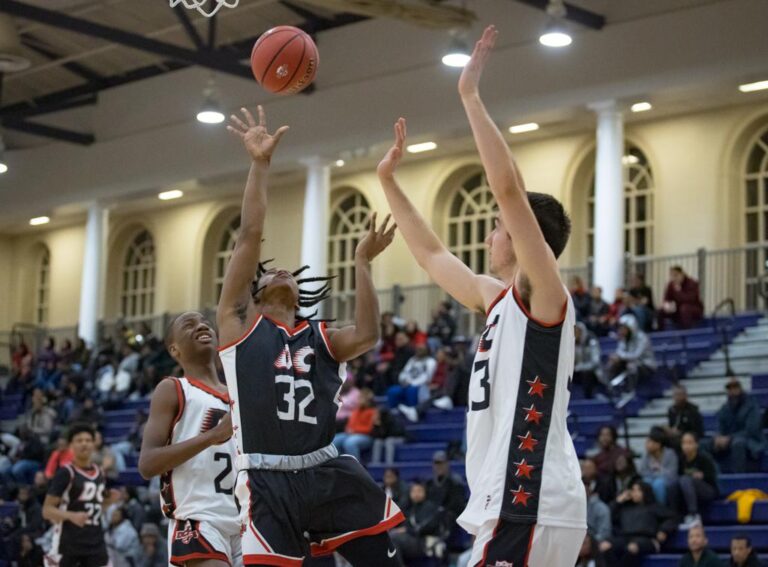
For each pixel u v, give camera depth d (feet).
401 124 17.25
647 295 68.85
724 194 74.43
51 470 63.41
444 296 85.10
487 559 14.17
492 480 14.37
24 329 113.80
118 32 74.18
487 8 76.07
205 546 20.81
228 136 89.15
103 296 101.04
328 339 17.54
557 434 14.46
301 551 16.75
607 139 71.15
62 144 102.58
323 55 84.23
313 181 84.64
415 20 65.00
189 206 102.63
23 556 57.67
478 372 14.89
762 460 51.55
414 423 65.67
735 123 74.23
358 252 17.81
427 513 50.75
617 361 60.34
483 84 76.07
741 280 73.31
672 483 48.03
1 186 107.14
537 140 82.38
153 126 94.99
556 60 73.15
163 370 86.02
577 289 70.49
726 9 67.21
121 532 54.19
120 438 79.36
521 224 14.28
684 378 62.03
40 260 115.85
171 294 102.94
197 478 21.15
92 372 90.07
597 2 71.51
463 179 87.15
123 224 107.34
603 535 46.55
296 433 16.81
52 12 72.38
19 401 96.99
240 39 87.10
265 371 16.89
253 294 17.81
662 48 69.15
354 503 17.03
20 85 100.22
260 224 17.69
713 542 47.55
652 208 78.18
